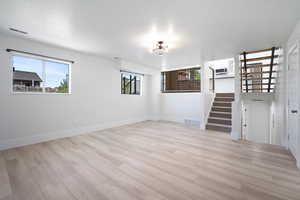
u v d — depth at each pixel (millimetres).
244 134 4723
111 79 4723
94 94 4258
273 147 3062
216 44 3139
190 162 2361
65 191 1642
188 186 1734
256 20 2133
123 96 5164
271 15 1989
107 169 2127
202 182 1815
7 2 1740
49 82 3443
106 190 1659
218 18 2084
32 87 3186
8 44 2801
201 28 2404
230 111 4766
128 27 2406
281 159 2482
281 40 2898
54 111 3471
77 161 2371
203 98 4652
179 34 2643
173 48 3414
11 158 2453
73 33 2666
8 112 2838
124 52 3822
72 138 3604
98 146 3061
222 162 2367
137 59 4570
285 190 1667
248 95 4211
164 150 2869
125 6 1825
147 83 6203
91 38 2889
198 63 5051
